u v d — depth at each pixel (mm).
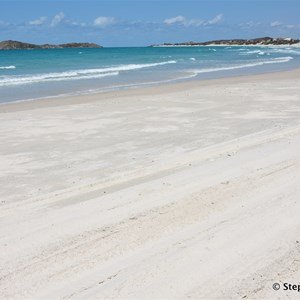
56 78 30828
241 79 27906
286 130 11328
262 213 5801
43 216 6023
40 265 4645
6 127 12234
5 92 22203
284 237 5102
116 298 4012
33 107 16078
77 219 5832
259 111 14430
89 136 11055
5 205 6590
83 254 4852
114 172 8125
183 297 4004
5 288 4230
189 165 8352
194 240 5074
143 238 5184
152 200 6406
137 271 4441
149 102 16781
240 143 10055
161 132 11422
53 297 4059
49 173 8164
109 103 16672
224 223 5516
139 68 42938
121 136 11016
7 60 64562
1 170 8391
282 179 7137
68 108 15578
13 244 5148
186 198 6422
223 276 4320
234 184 6969
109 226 5547
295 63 50656
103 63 54812
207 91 20375
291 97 17797
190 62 55562
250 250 4816
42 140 10703
